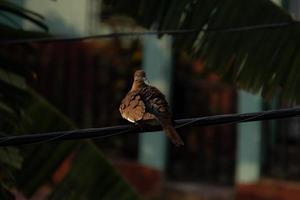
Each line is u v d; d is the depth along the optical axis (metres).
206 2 12.38
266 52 12.19
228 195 20.27
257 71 12.23
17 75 12.55
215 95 20.66
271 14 12.24
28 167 12.97
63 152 13.06
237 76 12.28
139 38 20.78
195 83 20.80
